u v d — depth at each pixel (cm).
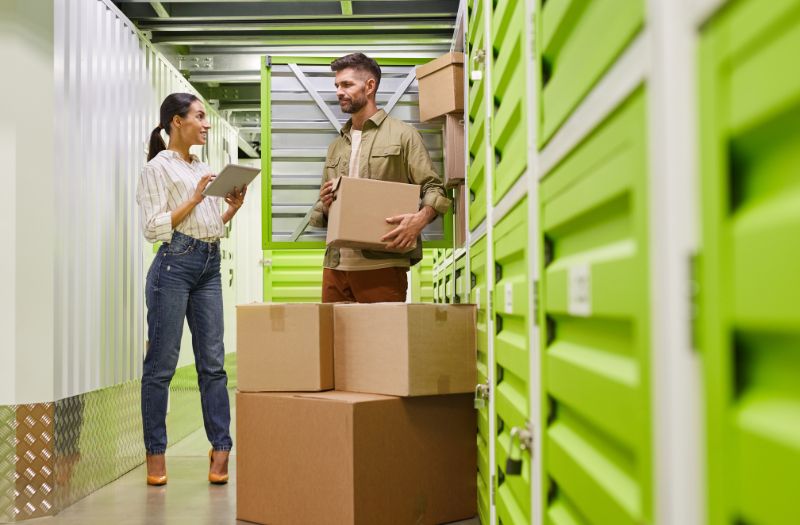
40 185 275
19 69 270
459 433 259
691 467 62
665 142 67
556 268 117
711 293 59
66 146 291
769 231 51
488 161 207
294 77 391
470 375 255
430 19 411
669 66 65
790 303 49
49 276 276
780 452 50
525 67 141
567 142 107
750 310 54
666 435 68
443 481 253
